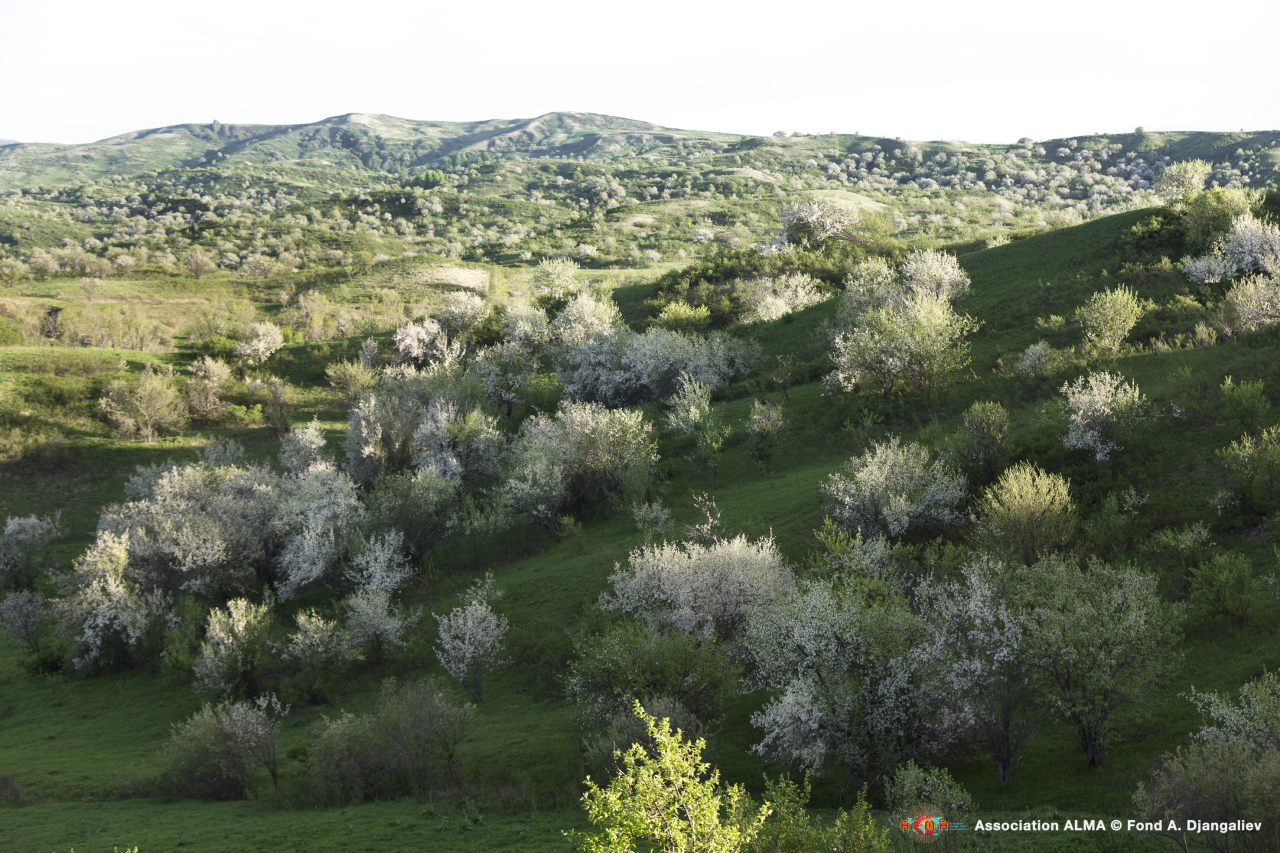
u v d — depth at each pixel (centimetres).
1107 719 2000
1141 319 5369
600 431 5556
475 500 5775
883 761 2056
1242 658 2172
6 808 2767
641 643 2722
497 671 3769
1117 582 2273
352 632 4094
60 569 5891
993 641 2066
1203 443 3409
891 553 3209
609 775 2406
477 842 2119
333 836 2245
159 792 2927
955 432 4247
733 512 4641
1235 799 1379
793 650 2345
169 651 4294
